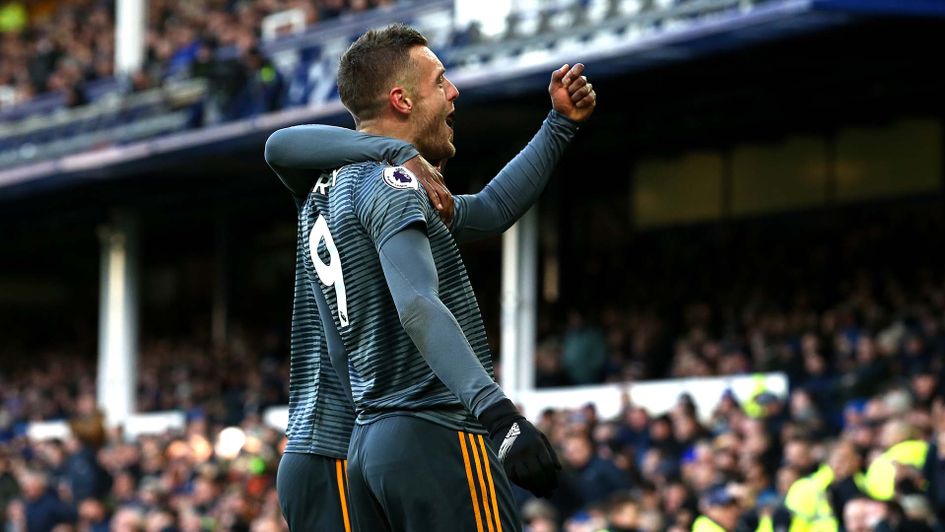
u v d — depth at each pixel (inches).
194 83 871.7
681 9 612.1
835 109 832.9
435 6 802.8
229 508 601.9
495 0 712.4
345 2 900.0
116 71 1088.8
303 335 165.2
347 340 156.3
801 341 676.1
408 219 148.3
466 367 142.8
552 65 652.1
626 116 801.6
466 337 154.0
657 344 767.1
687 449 586.9
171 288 1318.9
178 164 888.3
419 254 147.5
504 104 721.0
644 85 716.7
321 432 161.5
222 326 1215.6
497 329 955.3
